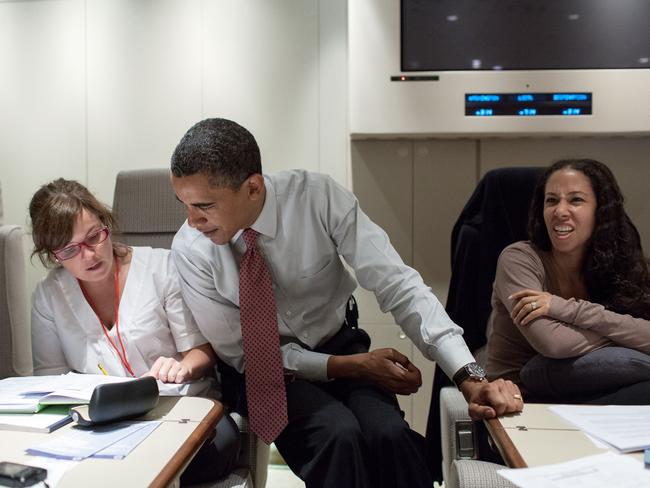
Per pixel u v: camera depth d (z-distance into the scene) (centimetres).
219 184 129
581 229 159
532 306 147
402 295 148
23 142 267
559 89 227
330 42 252
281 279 154
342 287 169
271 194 149
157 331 155
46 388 119
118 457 89
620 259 161
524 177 182
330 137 253
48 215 138
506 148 247
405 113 231
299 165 255
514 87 228
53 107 265
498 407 110
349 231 157
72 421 107
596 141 244
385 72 230
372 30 230
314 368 151
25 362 158
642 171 242
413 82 230
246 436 142
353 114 232
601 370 133
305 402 138
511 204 181
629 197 243
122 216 201
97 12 261
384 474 128
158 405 117
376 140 249
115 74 261
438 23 229
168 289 155
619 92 226
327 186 159
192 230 155
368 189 251
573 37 227
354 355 151
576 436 98
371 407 138
